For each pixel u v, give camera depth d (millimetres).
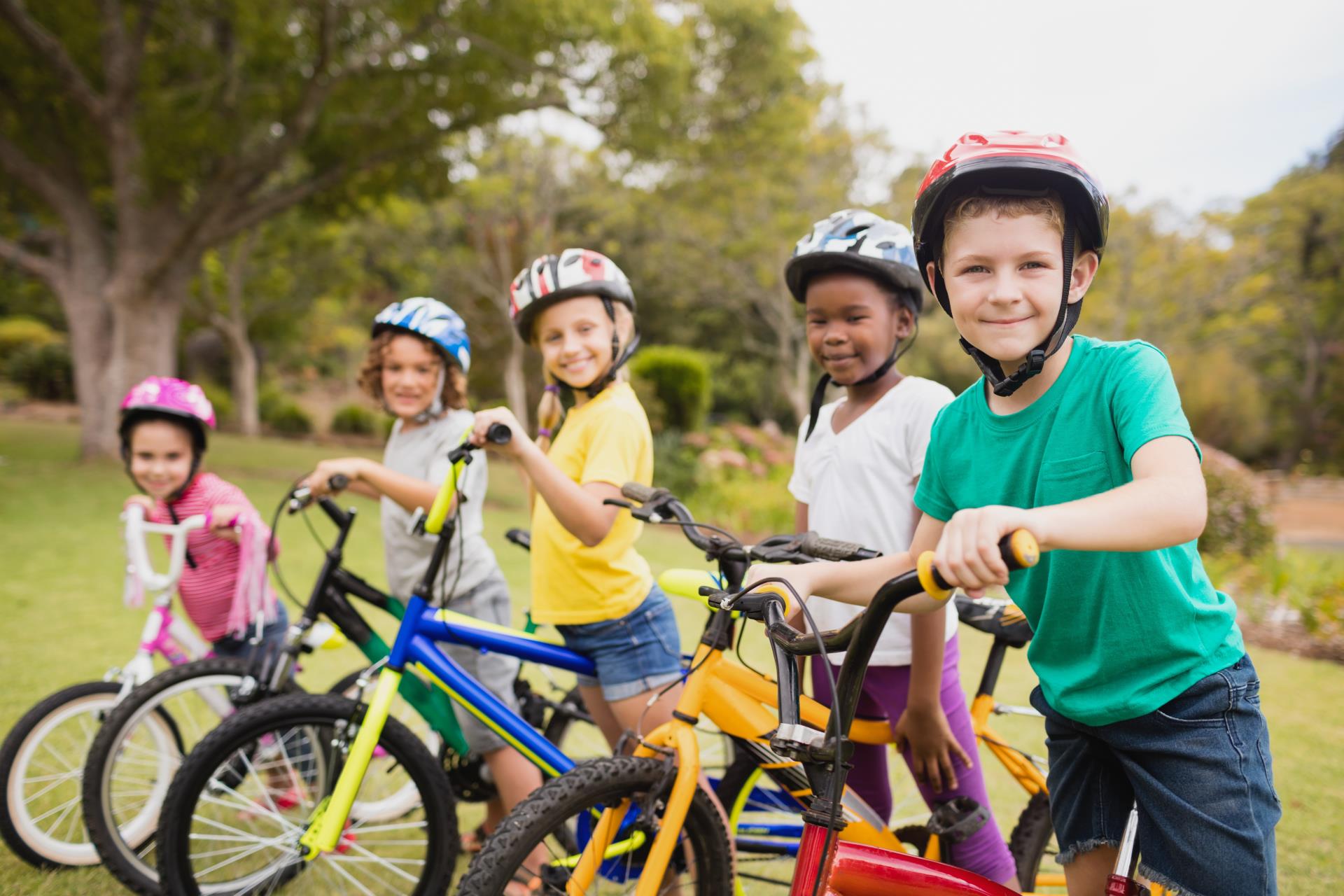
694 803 1666
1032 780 2094
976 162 1189
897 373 2113
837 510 2029
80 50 10641
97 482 9906
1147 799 1318
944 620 1782
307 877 2387
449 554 2273
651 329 27844
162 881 1921
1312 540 12070
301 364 33125
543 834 1517
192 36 10727
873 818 1890
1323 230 24891
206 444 2682
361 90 11156
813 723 1815
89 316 11906
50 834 2451
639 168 15109
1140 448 1167
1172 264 20953
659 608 2119
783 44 12367
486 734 2252
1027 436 1339
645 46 10602
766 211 19391
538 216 21391
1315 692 4359
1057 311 1215
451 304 22406
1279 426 24656
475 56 10773
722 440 11352
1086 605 1330
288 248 20406
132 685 2395
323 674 4012
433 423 2457
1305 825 2834
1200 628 1297
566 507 1896
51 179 11805
